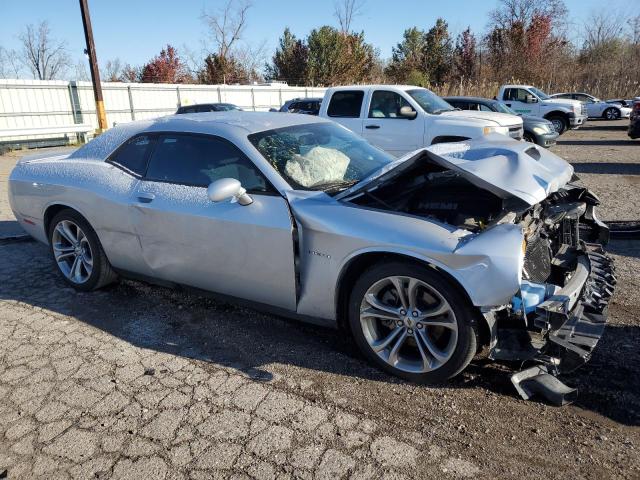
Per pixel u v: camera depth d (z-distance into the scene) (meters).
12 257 5.50
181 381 3.07
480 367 3.09
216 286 3.65
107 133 4.42
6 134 16.30
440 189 3.60
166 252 3.76
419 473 2.28
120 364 3.28
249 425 2.64
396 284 2.91
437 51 41.88
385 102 9.38
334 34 38.66
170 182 3.76
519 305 2.71
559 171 3.41
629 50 38.59
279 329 3.70
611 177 9.64
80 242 4.43
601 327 2.93
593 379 2.93
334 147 3.91
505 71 35.50
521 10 37.12
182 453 2.46
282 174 3.37
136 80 42.38
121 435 2.60
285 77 40.91
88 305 4.21
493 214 3.26
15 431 2.66
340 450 2.44
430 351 2.89
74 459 2.44
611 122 25.45
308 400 2.84
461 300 2.72
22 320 3.95
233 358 3.32
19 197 4.72
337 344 3.47
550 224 3.56
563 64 37.06
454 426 2.59
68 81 19.92
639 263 4.77
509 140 3.75
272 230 3.18
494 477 2.25
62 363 3.30
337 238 2.98
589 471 2.26
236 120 3.88
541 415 2.65
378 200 3.25
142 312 4.05
